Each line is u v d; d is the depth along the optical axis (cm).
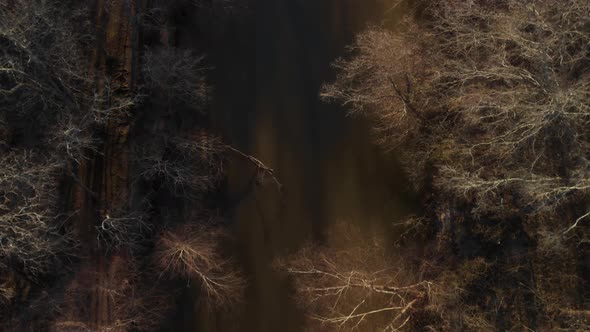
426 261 1259
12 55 1190
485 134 1237
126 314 1264
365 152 1395
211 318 1330
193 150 1354
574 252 1175
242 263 1365
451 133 1285
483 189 1166
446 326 1212
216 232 1355
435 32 1316
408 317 1232
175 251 1273
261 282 1359
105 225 1274
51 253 1189
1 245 1142
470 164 1245
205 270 1323
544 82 1112
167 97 1352
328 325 1298
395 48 1255
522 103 1186
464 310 1208
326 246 1362
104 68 1328
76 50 1264
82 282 1252
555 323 1163
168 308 1313
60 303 1236
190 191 1355
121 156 1306
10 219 1140
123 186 1298
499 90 1213
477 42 1162
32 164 1219
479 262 1229
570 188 1059
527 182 1128
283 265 1359
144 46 1335
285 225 1388
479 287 1220
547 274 1188
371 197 1372
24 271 1227
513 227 1223
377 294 1296
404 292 1270
